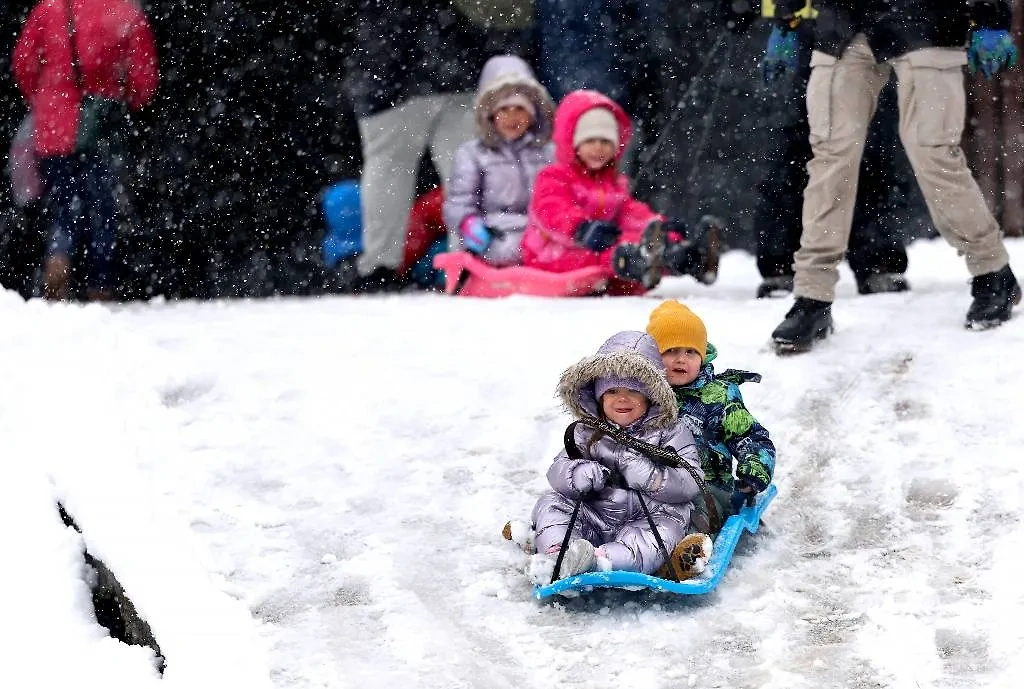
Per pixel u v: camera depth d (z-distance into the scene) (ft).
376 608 28.89
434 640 27.20
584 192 64.44
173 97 76.95
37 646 29.66
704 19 76.38
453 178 67.41
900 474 35.01
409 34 68.28
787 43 48.73
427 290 71.36
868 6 44.78
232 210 77.30
